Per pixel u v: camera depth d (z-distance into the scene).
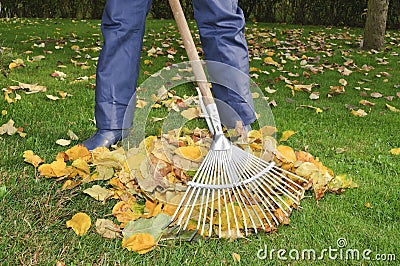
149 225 1.83
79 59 5.34
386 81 4.90
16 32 7.38
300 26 9.54
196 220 1.92
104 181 2.22
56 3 10.59
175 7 2.16
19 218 1.90
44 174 2.18
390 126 3.38
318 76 5.02
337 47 6.93
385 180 2.42
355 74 5.21
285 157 2.23
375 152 2.82
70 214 1.97
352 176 2.45
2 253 1.69
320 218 2.03
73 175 2.20
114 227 1.86
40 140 2.65
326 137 3.05
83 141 2.67
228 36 2.29
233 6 2.33
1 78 4.08
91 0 10.62
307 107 3.77
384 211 2.10
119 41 2.44
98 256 1.73
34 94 3.65
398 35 8.46
